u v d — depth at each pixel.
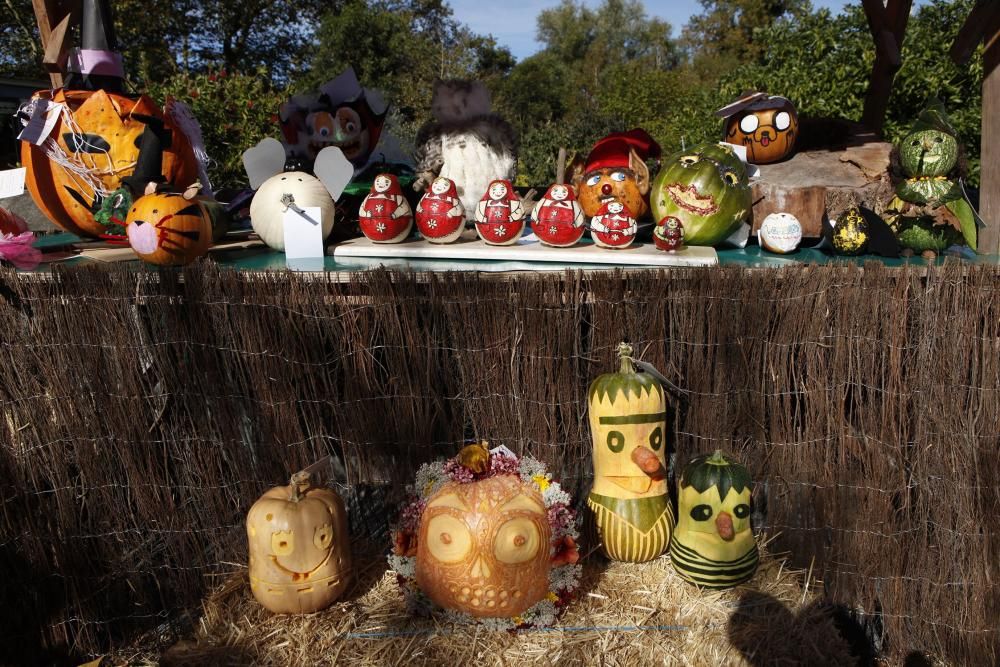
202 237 3.13
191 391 2.85
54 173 3.57
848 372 2.70
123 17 17.31
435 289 2.75
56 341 2.77
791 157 3.99
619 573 2.80
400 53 18.23
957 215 3.06
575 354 2.82
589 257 3.19
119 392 2.81
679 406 2.92
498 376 2.84
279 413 2.87
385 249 3.39
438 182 3.46
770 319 2.75
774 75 7.85
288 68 21.19
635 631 2.55
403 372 2.84
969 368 2.63
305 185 3.41
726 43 26.52
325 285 2.77
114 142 3.55
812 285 2.67
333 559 2.64
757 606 2.64
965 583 2.71
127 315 2.76
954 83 6.97
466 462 2.49
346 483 3.01
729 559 2.67
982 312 2.57
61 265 2.78
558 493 2.65
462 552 2.42
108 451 2.88
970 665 2.76
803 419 2.84
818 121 4.20
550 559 2.54
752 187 3.70
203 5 19.38
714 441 2.89
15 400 2.80
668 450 3.04
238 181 8.15
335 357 2.86
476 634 2.52
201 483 2.92
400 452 2.92
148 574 2.99
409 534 2.62
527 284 2.74
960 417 2.63
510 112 23.45
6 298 2.76
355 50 17.84
